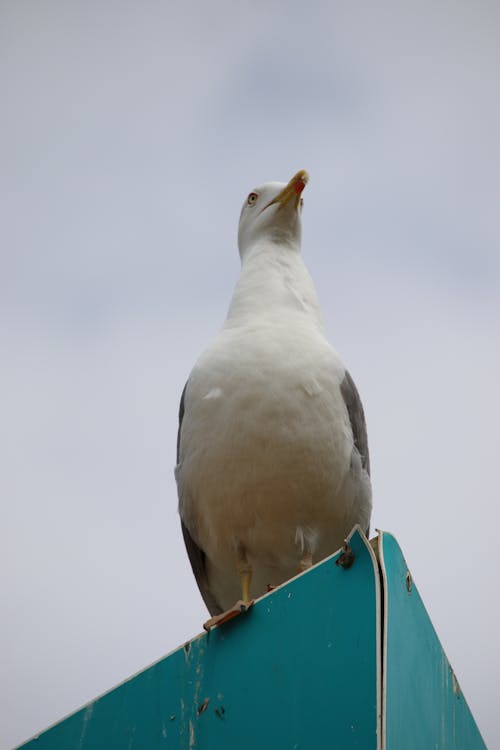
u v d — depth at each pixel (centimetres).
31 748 1120
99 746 1092
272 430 1349
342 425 1383
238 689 1047
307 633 1030
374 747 942
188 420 1404
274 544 1409
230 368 1383
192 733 1052
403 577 1066
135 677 1113
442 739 1071
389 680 979
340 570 1038
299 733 991
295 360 1383
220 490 1374
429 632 1105
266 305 1500
